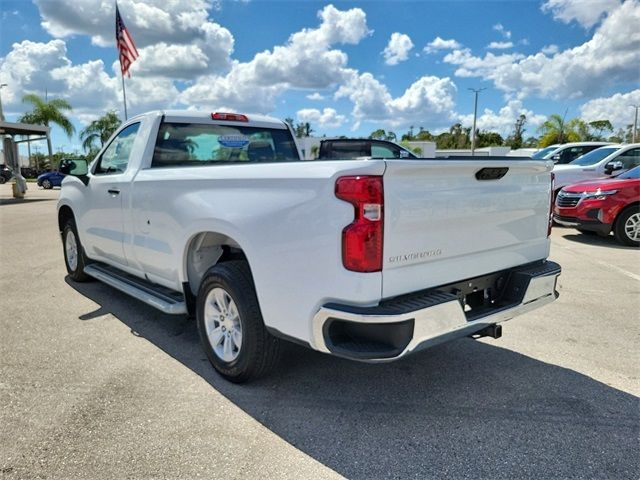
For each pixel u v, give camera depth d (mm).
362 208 2441
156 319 4719
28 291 5711
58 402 3107
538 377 3457
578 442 2670
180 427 2824
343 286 2520
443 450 2611
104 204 4746
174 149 4375
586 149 12766
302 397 3178
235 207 3082
